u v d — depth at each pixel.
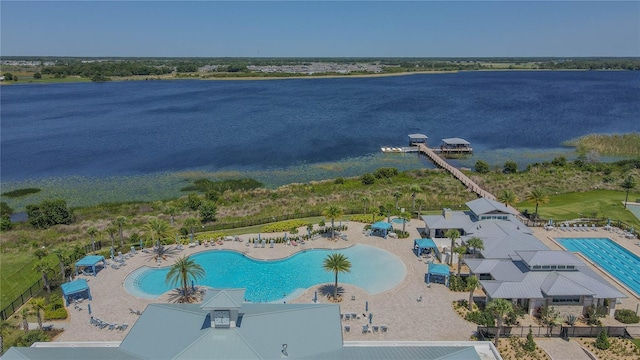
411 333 55.81
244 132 192.62
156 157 153.75
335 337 44.94
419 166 140.25
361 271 72.38
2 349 51.94
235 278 71.00
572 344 53.31
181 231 88.06
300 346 43.22
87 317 59.81
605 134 174.88
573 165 129.50
